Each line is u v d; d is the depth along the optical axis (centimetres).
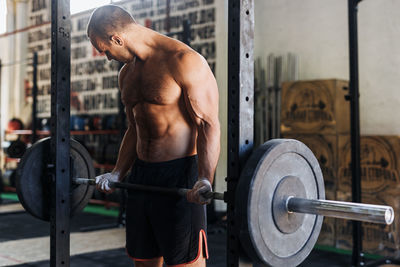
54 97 199
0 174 748
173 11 640
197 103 155
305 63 536
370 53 473
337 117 438
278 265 139
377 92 470
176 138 165
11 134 861
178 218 162
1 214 617
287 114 468
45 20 852
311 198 150
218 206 591
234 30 139
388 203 406
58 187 198
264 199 132
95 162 697
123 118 535
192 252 165
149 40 167
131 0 685
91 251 414
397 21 457
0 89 923
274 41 563
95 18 166
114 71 725
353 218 129
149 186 165
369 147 418
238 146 138
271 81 554
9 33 904
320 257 399
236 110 139
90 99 759
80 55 771
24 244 443
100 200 674
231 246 140
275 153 133
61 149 200
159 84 161
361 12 479
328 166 442
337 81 439
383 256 409
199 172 154
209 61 604
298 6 542
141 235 171
